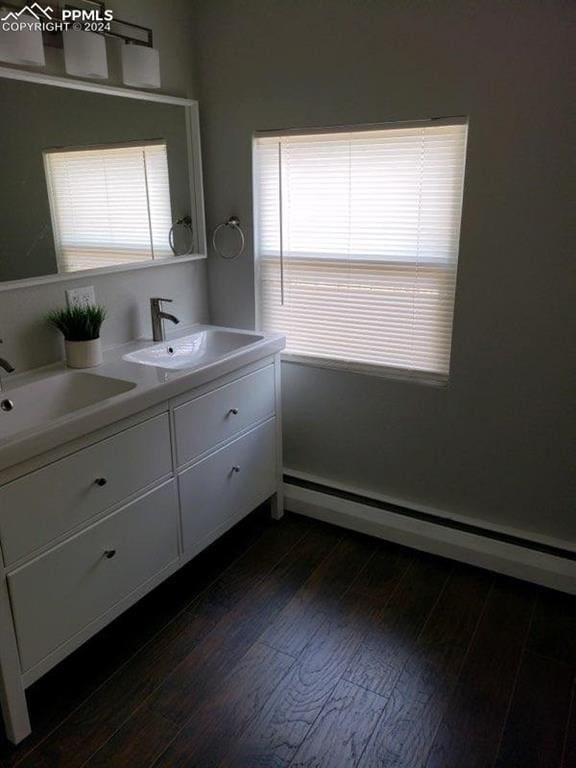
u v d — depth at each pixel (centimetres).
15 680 161
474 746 165
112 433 178
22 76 186
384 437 258
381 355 253
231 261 273
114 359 222
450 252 227
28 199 194
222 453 229
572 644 201
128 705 179
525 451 227
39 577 163
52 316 211
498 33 194
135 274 243
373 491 268
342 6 218
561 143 193
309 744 166
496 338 221
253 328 277
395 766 159
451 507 250
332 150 239
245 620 213
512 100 197
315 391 270
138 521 194
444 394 238
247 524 275
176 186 253
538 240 205
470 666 192
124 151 225
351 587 231
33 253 200
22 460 150
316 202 249
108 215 223
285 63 235
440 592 227
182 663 194
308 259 258
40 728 171
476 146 206
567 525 227
